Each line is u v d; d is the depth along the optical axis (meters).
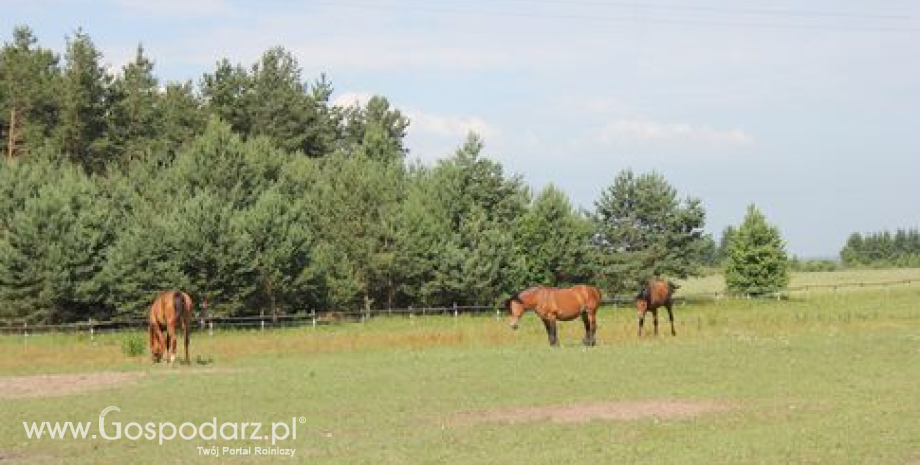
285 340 37.91
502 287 63.22
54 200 49.59
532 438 15.27
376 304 63.09
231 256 51.50
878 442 14.20
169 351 28.12
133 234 51.22
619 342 32.25
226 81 79.69
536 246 67.94
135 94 73.81
